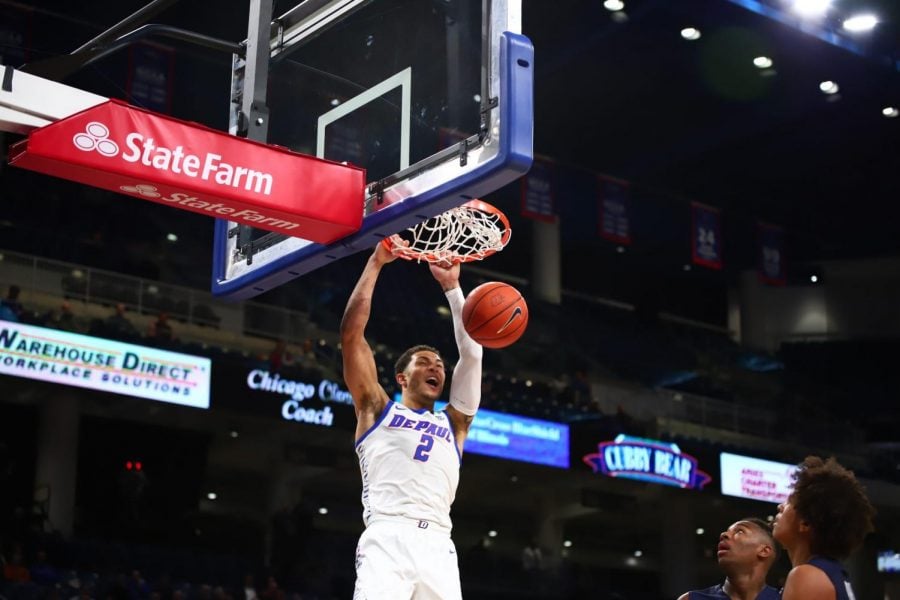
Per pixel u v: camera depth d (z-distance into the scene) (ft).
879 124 87.76
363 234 18.70
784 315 111.24
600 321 110.93
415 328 92.38
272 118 21.56
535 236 106.73
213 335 78.43
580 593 87.61
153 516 80.74
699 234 98.73
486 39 17.42
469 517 104.88
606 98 86.89
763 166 97.09
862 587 95.61
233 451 85.30
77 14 68.54
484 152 16.89
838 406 107.24
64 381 64.64
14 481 77.00
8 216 84.89
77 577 65.46
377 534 17.38
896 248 106.93
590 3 72.28
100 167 16.74
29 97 17.99
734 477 89.25
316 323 90.17
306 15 21.72
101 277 75.87
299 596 72.23
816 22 73.87
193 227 93.91
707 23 73.46
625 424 86.28
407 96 18.79
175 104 76.59
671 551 92.22
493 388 85.51
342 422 74.43
